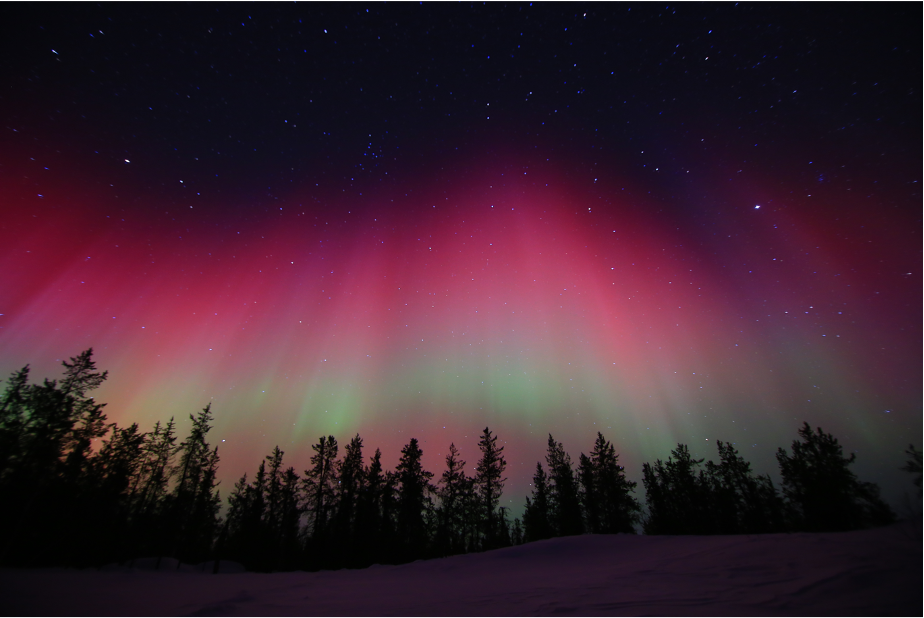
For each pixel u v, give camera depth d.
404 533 39.94
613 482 38.88
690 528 36.72
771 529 33.31
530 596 9.77
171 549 39.84
